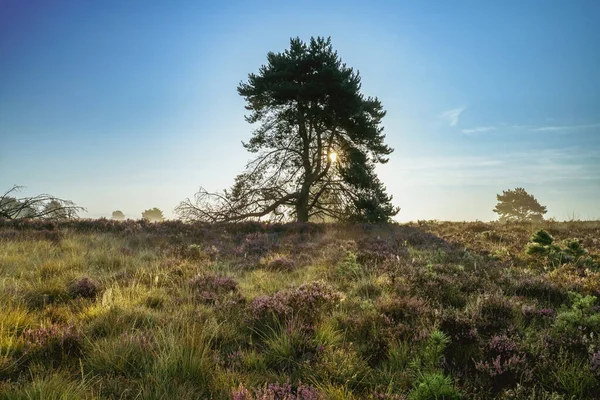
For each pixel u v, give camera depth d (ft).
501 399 11.19
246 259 35.22
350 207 83.30
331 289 21.07
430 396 10.56
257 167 83.51
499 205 241.14
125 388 11.81
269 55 84.69
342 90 79.00
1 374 12.44
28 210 63.62
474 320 16.46
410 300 18.95
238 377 12.55
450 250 37.88
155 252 36.83
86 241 41.14
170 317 17.22
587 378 11.78
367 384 12.47
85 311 18.19
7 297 19.38
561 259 31.45
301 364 13.65
